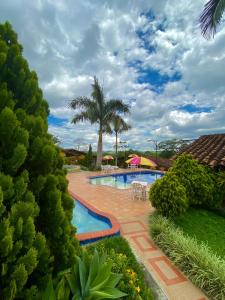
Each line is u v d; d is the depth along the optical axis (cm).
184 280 462
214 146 1245
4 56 217
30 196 198
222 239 709
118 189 1478
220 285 412
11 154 198
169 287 439
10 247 161
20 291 174
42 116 257
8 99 209
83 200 1127
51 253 222
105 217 876
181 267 500
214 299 403
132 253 509
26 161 220
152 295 376
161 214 827
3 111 192
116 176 2245
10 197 183
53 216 221
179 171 984
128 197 1239
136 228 759
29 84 234
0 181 176
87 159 2870
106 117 2352
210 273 445
